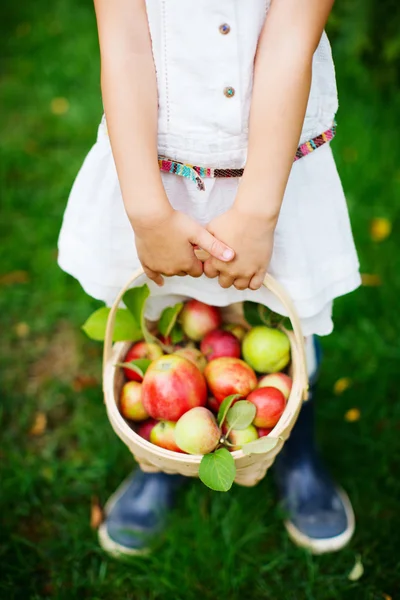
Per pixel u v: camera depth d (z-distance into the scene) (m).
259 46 0.96
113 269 1.20
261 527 1.47
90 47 3.03
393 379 1.76
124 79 0.98
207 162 1.04
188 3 0.94
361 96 2.54
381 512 1.52
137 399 1.20
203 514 1.51
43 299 2.03
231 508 1.49
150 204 0.98
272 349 1.21
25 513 1.55
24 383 1.85
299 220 1.10
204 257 1.09
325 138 1.09
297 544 1.48
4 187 2.38
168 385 1.11
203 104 1.00
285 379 1.21
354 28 2.38
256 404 1.13
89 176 1.16
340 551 1.45
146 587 1.41
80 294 2.04
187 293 1.24
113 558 1.46
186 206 1.11
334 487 1.51
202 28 0.95
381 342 1.81
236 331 1.34
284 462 1.50
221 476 1.01
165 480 1.51
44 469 1.64
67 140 2.57
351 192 2.21
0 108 2.77
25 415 1.75
